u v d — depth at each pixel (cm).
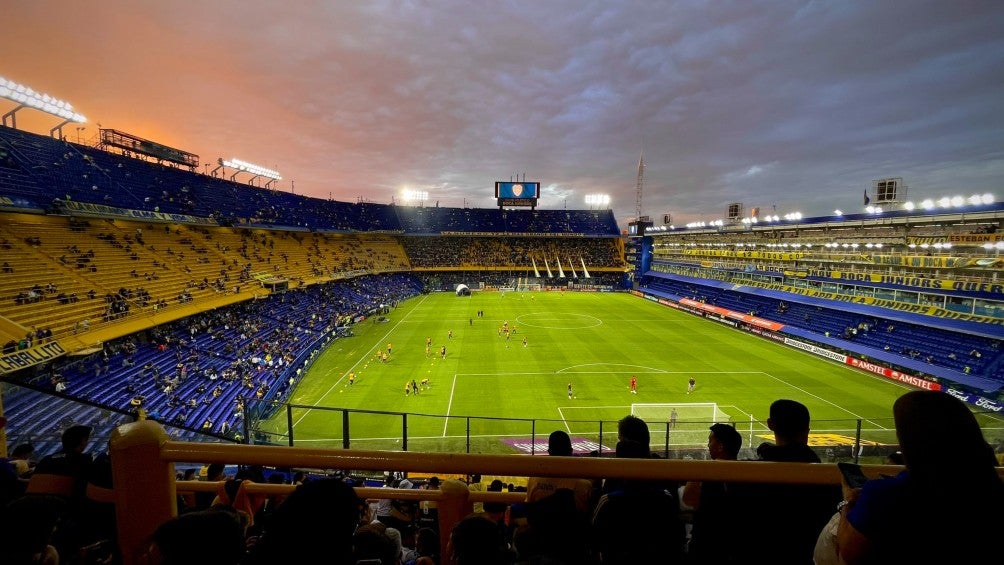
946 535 165
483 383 3497
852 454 1831
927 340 3916
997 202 3397
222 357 3259
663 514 294
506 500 489
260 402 2742
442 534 381
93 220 3722
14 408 1778
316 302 5700
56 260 3033
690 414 2953
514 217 11475
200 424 2356
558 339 5003
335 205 9238
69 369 2302
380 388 3356
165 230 4534
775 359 4306
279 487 474
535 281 9806
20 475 613
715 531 328
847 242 4959
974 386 3216
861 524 192
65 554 369
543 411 2973
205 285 3988
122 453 267
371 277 8288
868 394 3353
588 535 314
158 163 5262
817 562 241
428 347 4397
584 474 256
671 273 8788
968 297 3781
